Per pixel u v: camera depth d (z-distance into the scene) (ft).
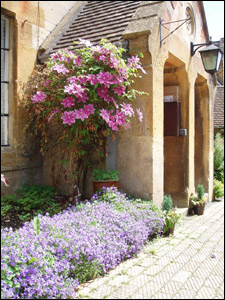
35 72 19.83
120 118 16.48
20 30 20.94
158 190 19.26
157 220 16.21
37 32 22.62
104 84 15.62
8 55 20.70
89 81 16.34
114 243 12.78
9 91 20.74
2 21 20.38
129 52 18.52
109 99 16.34
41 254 10.28
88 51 16.94
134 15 20.53
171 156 24.77
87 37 21.59
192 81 25.03
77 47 20.31
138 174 19.04
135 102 19.02
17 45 20.62
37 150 22.20
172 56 21.67
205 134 29.55
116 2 25.35
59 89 16.25
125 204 16.75
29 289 9.22
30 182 21.72
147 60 18.45
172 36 21.25
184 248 15.70
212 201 30.48
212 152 30.89
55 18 24.98
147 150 18.71
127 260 13.88
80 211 15.65
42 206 18.80
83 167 20.06
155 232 16.47
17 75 20.62
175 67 24.00
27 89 20.47
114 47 16.06
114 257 12.49
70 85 15.21
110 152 20.03
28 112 20.38
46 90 17.51
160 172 19.49
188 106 24.17
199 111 29.71
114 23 21.49
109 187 18.29
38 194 20.22
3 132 20.44
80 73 16.43
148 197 18.65
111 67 16.01
